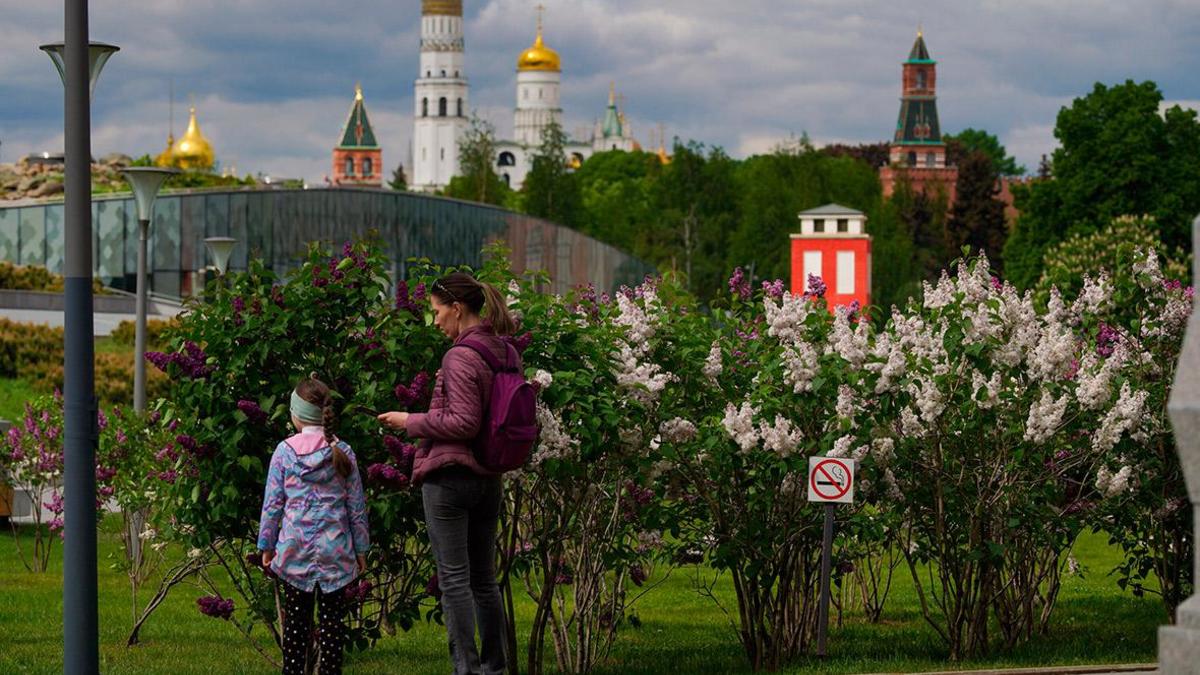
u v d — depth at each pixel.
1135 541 11.96
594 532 10.45
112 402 39.31
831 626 13.22
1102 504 11.27
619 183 154.88
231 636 13.21
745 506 10.44
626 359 9.77
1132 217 55.66
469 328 8.21
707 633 13.26
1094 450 10.56
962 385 10.49
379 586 10.17
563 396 9.29
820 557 11.38
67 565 8.84
